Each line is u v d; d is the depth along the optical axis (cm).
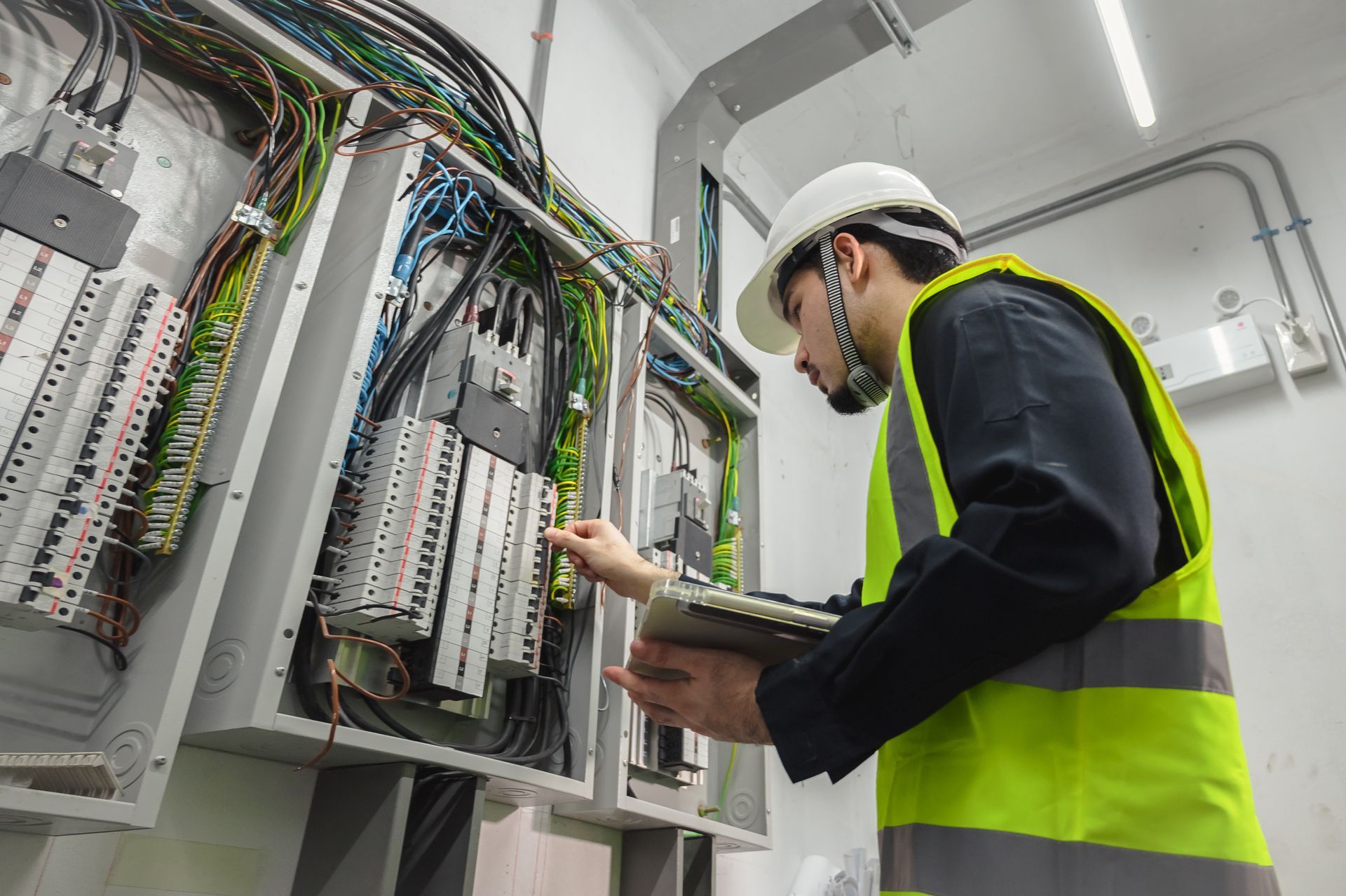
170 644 92
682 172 248
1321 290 252
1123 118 299
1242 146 284
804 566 262
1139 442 69
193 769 103
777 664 78
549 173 164
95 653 96
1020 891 62
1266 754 213
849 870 222
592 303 166
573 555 119
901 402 85
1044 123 306
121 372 92
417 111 131
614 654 147
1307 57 281
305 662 106
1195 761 64
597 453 155
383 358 128
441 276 150
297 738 96
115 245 96
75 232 93
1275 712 216
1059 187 315
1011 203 322
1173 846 61
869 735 68
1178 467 76
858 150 318
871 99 299
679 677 89
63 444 87
